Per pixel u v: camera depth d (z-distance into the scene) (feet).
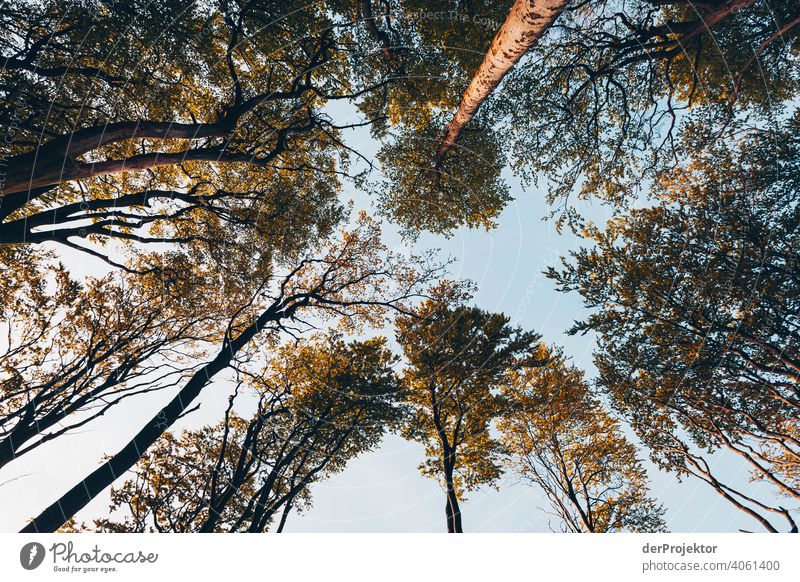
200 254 42.42
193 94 35.32
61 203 36.88
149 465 39.63
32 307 37.14
